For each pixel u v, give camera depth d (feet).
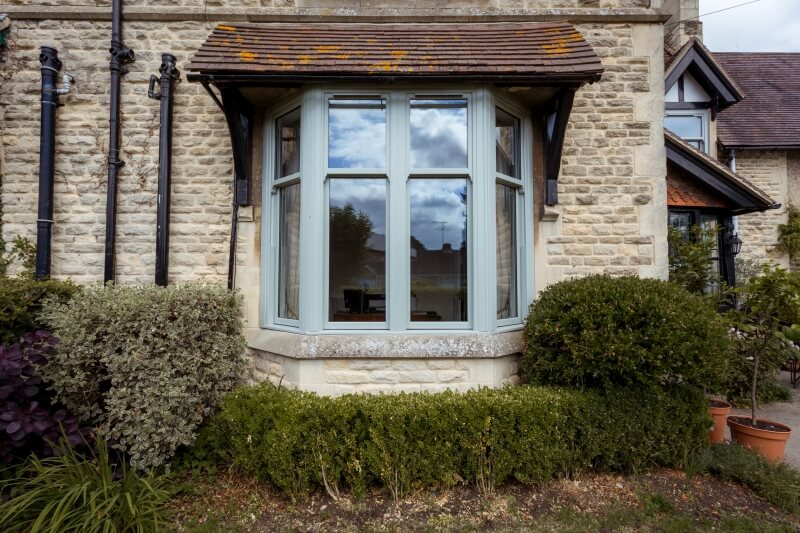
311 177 11.84
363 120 12.37
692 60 25.21
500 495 9.34
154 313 9.70
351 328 11.91
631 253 13.78
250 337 13.21
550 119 13.25
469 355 11.25
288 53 11.81
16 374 8.54
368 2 14.38
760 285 11.46
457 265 12.25
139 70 13.98
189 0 14.14
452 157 12.34
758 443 11.32
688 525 8.44
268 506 9.04
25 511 7.91
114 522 7.80
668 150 21.15
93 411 9.82
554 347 10.72
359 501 9.07
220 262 13.67
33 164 13.79
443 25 14.25
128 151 13.84
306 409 9.32
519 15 14.21
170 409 9.68
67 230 13.69
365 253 12.16
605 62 14.25
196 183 13.80
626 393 10.34
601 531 8.34
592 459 10.18
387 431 9.23
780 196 27.58
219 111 13.96
